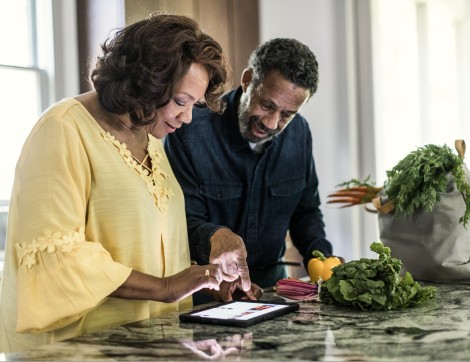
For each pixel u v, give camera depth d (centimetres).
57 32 246
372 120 336
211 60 164
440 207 210
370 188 234
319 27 332
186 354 127
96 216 163
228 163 231
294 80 209
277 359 123
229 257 188
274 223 244
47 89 248
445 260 211
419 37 441
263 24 307
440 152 214
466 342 133
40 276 150
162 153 188
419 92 444
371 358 122
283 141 241
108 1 244
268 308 167
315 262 216
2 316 163
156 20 160
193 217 216
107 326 165
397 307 173
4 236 242
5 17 242
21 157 159
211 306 172
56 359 125
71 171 156
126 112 163
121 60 156
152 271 173
